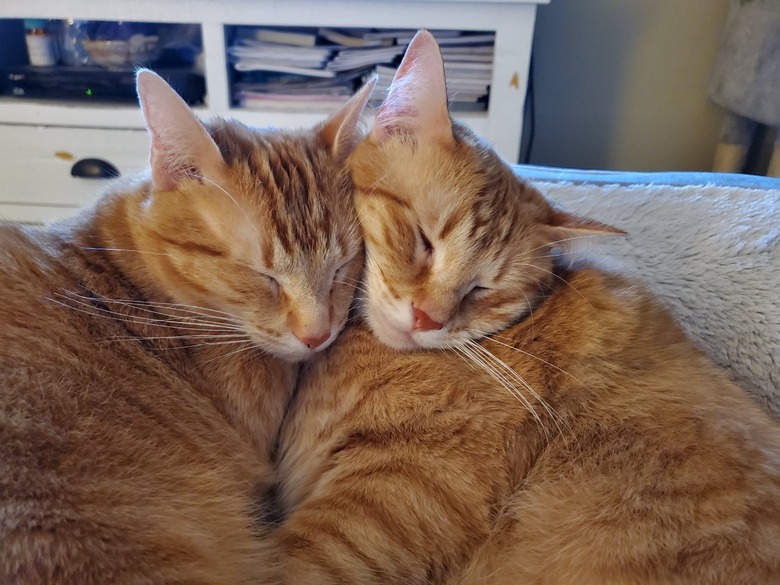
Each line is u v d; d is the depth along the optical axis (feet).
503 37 2.40
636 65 3.08
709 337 1.49
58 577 0.75
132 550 0.83
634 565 0.94
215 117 1.22
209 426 1.06
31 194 2.71
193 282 1.05
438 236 1.19
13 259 0.97
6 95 2.62
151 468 0.94
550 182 1.84
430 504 1.06
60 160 2.64
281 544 1.02
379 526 1.04
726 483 0.99
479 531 1.08
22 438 0.82
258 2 2.38
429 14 2.37
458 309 1.20
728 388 1.19
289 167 1.11
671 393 1.13
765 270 1.50
